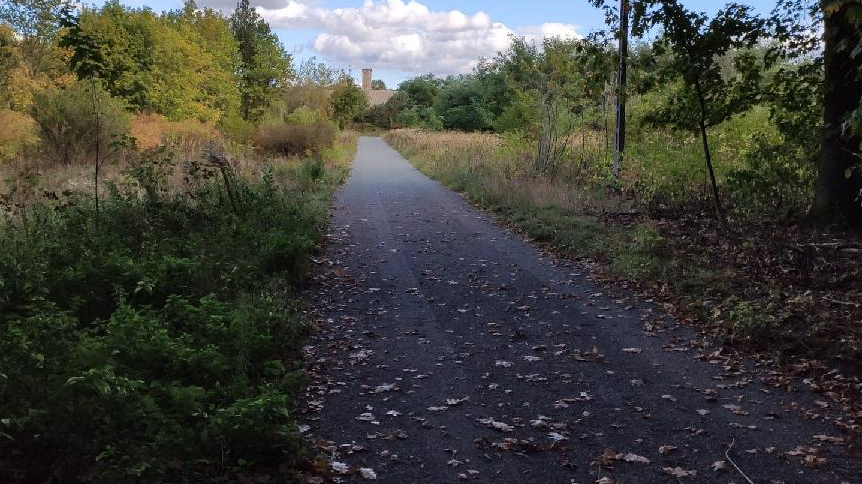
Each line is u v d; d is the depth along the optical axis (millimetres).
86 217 9016
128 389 4168
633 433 4719
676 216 12750
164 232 9016
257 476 3926
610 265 9586
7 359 4105
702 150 13930
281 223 10914
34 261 6559
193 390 4395
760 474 4125
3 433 3414
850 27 9266
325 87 68125
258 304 6719
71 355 4395
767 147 12039
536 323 7332
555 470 4215
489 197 16594
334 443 4578
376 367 6059
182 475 3756
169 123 26094
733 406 5125
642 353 6355
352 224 13781
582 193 15328
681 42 11562
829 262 8500
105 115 19250
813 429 4727
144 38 30547
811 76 11125
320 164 21469
